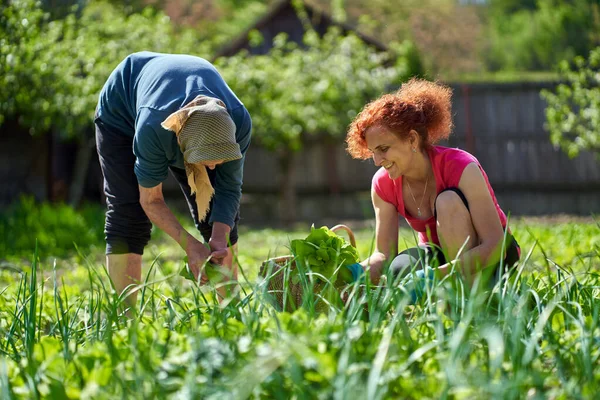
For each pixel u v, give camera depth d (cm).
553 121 1322
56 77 1173
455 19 4466
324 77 1606
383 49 2197
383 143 412
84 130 1521
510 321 306
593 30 2209
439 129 425
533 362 290
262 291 350
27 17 1005
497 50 5028
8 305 505
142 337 312
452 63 4359
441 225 404
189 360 271
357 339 288
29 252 1030
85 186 1778
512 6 5700
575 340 300
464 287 346
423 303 345
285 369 264
